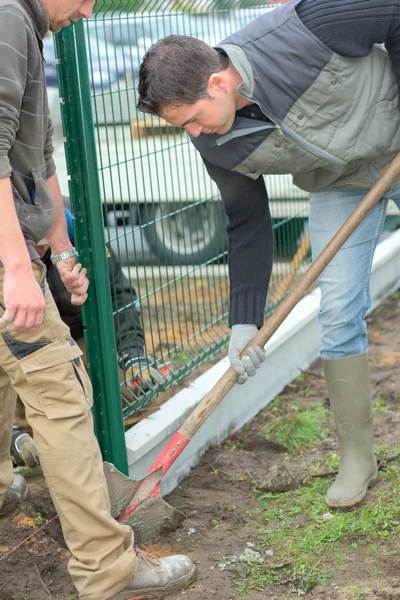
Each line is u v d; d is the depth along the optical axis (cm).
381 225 299
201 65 238
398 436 370
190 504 323
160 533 297
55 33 276
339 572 266
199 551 288
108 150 300
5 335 231
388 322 538
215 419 371
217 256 397
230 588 264
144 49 329
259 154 261
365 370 305
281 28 249
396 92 267
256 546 290
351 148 264
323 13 247
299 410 407
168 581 258
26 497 315
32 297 219
